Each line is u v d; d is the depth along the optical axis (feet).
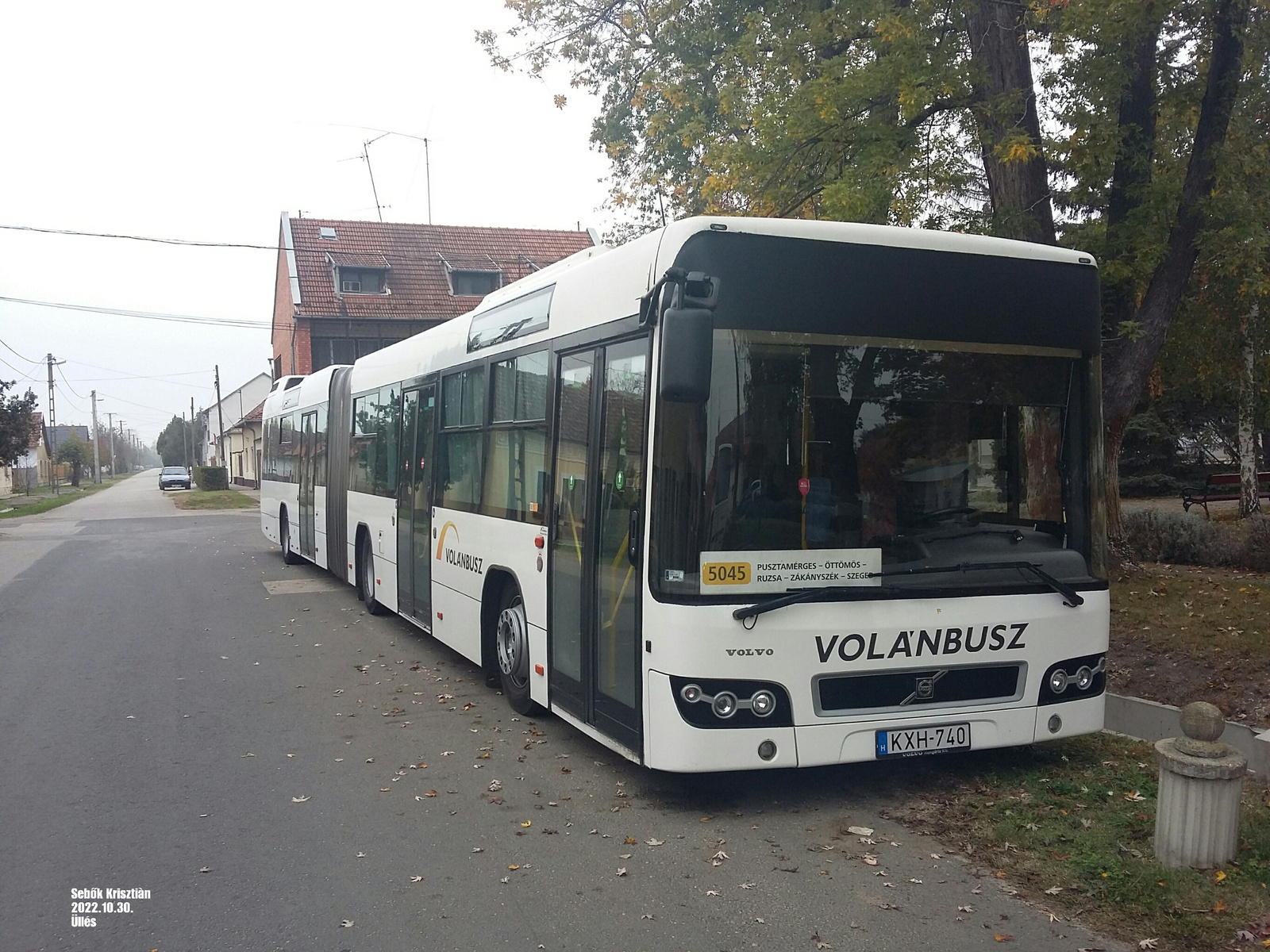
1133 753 20.61
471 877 15.57
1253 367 41.88
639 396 17.99
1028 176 33.37
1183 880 14.46
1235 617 27.81
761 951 13.08
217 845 17.11
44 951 13.39
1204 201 31.32
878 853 16.15
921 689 17.49
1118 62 31.96
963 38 36.22
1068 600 18.33
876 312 17.66
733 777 19.98
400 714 25.81
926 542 17.69
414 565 33.71
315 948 13.35
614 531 18.80
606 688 19.15
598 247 22.06
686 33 41.73
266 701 27.45
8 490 221.25
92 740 23.76
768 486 16.93
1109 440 36.29
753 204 38.96
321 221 142.00
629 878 15.39
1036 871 15.25
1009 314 18.48
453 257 140.46
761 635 16.62
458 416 29.25
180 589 51.42
